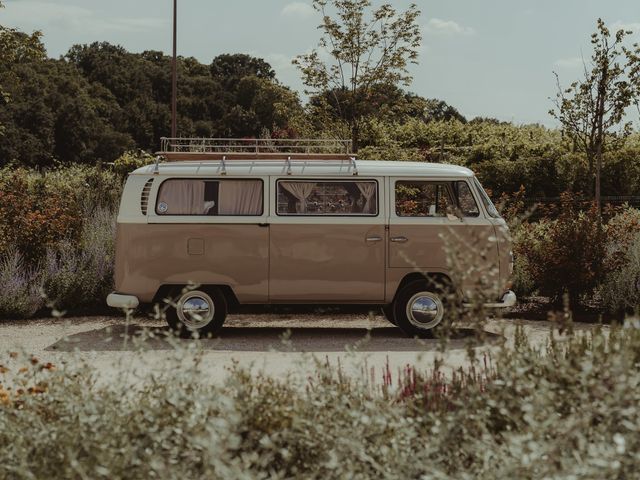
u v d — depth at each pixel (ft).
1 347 31.42
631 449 11.44
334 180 34.35
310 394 14.32
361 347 31.45
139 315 40.29
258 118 302.66
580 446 11.18
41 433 12.81
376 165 34.81
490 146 81.92
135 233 33.88
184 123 291.99
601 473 10.57
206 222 33.91
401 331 36.01
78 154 252.42
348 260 34.09
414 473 11.82
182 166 34.35
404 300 34.17
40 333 35.17
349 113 67.97
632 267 40.73
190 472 11.48
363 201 34.27
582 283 40.83
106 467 11.43
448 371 23.21
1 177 63.41
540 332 33.94
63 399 14.16
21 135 236.63
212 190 34.17
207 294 34.04
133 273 33.83
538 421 12.31
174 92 94.58
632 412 11.72
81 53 302.86
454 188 34.45
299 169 34.32
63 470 12.09
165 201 34.06
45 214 45.39
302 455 12.93
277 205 34.14
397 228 34.09
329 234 34.04
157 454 11.93
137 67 301.84
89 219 48.32
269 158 35.42
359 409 13.07
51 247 43.78
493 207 34.47
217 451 10.55
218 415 13.05
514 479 10.82
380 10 64.34
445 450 12.42
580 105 53.26
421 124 92.27
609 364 13.35
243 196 34.19
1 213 44.45
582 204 56.59
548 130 89.45
